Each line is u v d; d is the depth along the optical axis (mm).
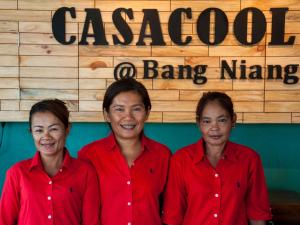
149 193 1777
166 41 2672
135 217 1747
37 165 1714
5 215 1734
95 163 1835
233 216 1774
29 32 2658
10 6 2645
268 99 2697
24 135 2793
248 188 1866
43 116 1700
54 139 1710
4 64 2666
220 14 2658
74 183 1734
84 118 2689
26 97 2678
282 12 2654
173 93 2695
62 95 2682
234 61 2680
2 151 2783
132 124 1769
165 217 1854
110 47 2670
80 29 2664
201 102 1855
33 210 1686
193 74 2688
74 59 2674
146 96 1820
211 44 2674
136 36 2668
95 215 1772
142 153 1832
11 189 1730
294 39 2668
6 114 2680
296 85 2688
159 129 2803
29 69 2670
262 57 2680
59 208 1696
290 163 2809
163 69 2686
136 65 2680
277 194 2635
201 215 1792
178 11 2656
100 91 2686
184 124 2801
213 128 1791
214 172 1800
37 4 2648
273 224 2316
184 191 1856
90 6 2652
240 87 2691
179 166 1852
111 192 1775
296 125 2809
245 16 2660
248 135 2812
